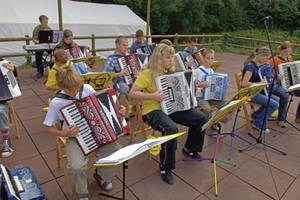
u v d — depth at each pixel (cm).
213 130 373
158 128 262
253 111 385
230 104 246
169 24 1647
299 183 276
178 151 320
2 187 194
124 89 359
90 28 911
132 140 322
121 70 376
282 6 1788
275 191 262
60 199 238
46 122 215
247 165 301
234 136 355
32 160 291
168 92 266
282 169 297
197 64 439
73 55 456
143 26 1030
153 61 260
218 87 338
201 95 340
